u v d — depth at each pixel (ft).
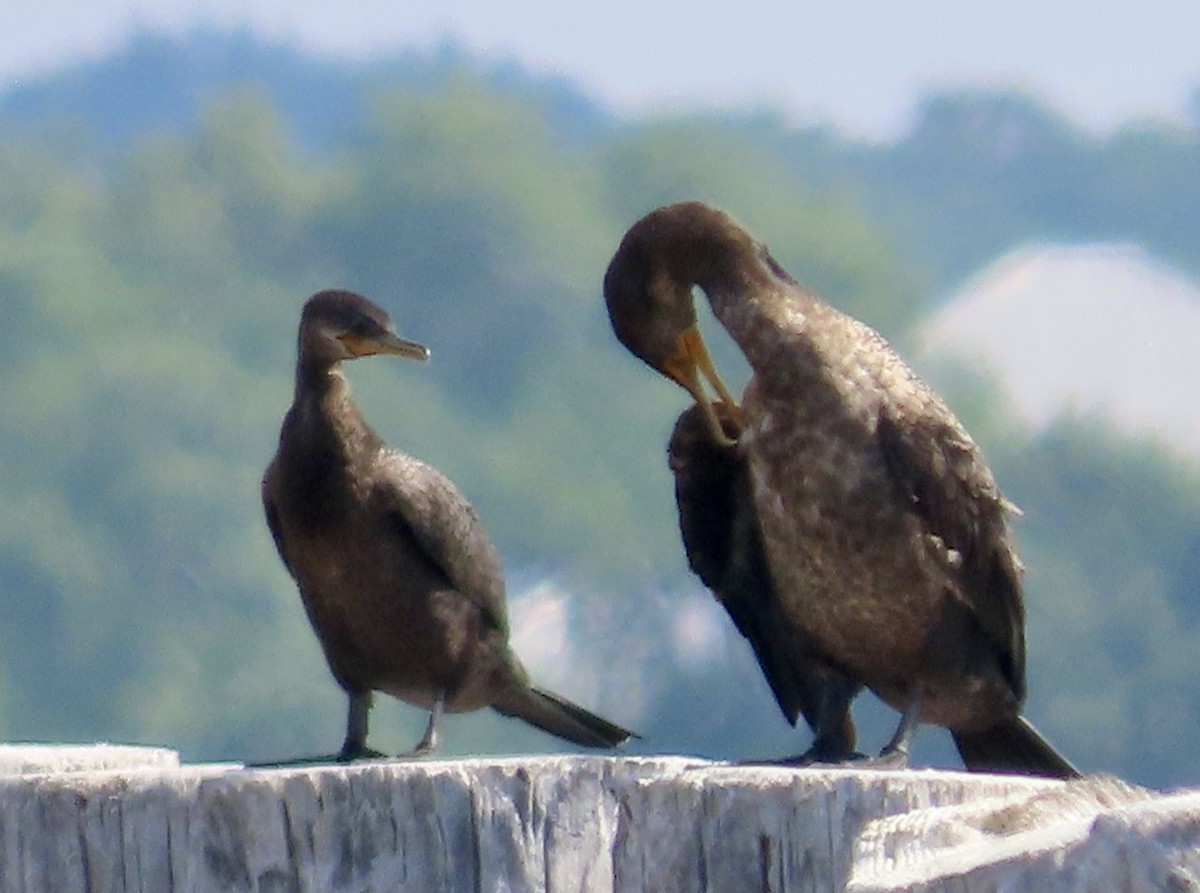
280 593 110.11
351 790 22.00
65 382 117.80
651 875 21.97
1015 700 27.63
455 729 85.92
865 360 26.84
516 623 106.93
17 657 108.58
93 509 113.91
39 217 137.18
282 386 126.82
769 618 28.07
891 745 26.91
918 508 26.55
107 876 22.02
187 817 21.98
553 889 22.20
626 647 104.78
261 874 21.91
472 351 133.90
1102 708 104.58
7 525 111.65
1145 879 15.28
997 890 15.39
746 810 21.88
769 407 26.76
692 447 27.63
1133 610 107.65
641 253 27.61
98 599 110.01
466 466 117.39
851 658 27.09
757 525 27.63
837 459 26.50
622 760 22.53
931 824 17.26
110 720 107.76
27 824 22.09
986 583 27.04
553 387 129.49
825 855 21.74
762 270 27.32
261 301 135.03
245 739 106.73
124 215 138.62
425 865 22.02
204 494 114.01
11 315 121.39
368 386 118.93
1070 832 15.60
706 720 102.32
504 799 22.17
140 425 116.16
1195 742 104.68
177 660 108.68
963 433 26.96
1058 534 111.55
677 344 27.71
